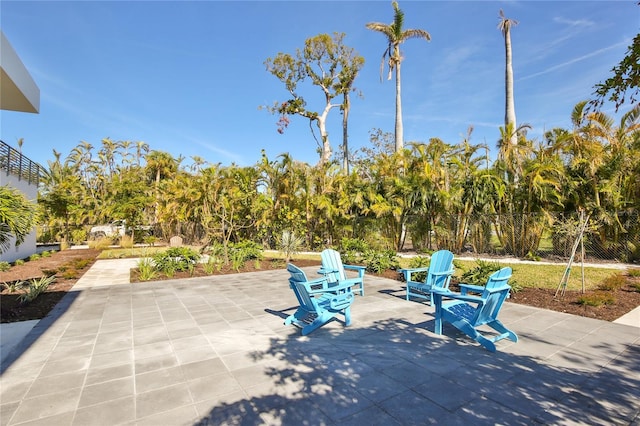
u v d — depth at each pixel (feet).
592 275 28.19
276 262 37.73
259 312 18.12
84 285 26.20
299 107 86.43
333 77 85.81
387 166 48.85
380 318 16.92
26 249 49.62
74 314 17.81
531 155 42.42
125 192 73.41
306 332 14.39
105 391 9.66
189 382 10.18
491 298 12.80
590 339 13.58
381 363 11.49
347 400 9.10
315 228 53.67
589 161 36.86
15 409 8.72
